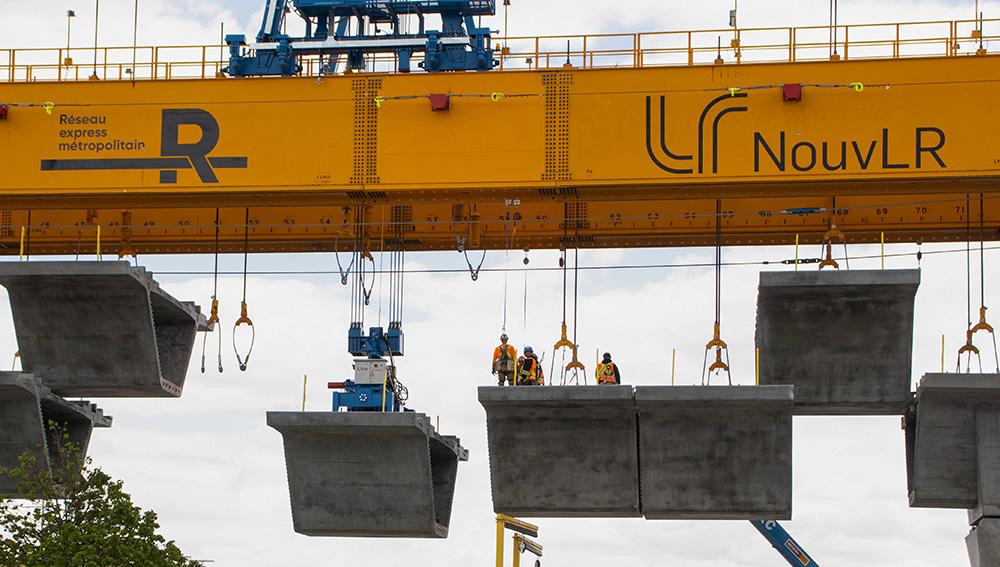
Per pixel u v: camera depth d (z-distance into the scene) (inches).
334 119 1598.2
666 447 1577.3
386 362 1652.3
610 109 1569.9
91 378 1678.2
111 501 1648.6
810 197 1695.4
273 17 1657.2
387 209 1750.7
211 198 1625.2
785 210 1676.9
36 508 1637.6
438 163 1578.5
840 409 1608.0
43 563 1571.1
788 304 1555.1
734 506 1588.3
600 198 1606.8
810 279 1530.5
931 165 1531.7
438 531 1648.6
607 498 1596.9
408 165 1581.0
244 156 1600.6
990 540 1561.3
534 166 1569.9
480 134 1578.5
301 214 1774.1
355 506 1631.4
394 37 1635.1
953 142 1533.0
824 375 1589.6
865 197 1692.9
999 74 1536.7
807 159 1545.3
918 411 1562.5
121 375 1675.7
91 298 1635.1
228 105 1610.5
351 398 1638.8
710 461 1578.5
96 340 1659.7
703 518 1612.9
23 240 1681.8
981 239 1619.1
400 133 1587.1
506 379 1631.4
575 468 1594.5
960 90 1537.9
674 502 1593.3
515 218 1731.1
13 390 1620.3
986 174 1524.4
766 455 1569.9
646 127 1563.7
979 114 1534.2
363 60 1688.0
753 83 1560.0
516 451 1596.9
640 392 1541.6
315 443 1616.6
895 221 1699.1
